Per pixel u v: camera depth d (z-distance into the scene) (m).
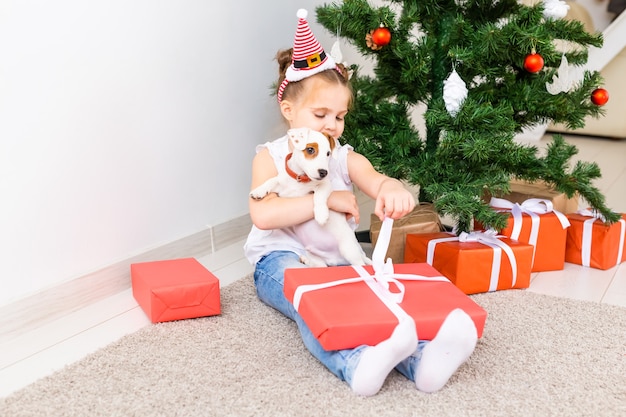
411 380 1.06
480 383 1.06
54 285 1.36
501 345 1.20
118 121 1.46
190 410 0.98
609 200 2.15
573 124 1.54
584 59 1.63
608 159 2.68
